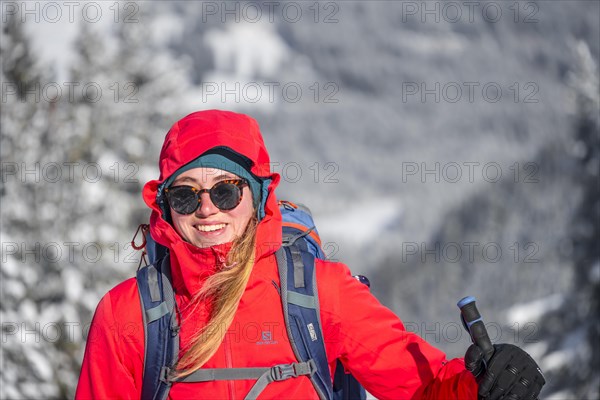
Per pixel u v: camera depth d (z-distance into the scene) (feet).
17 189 227.40
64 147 238.68
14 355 196.75
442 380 27.71
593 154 291.79
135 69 262.47
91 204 225.56
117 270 217.56
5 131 239.09
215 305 27.25
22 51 254.27
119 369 27.35
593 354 263.70
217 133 28.07
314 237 31.27
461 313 25.68
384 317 28.55
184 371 26.58
